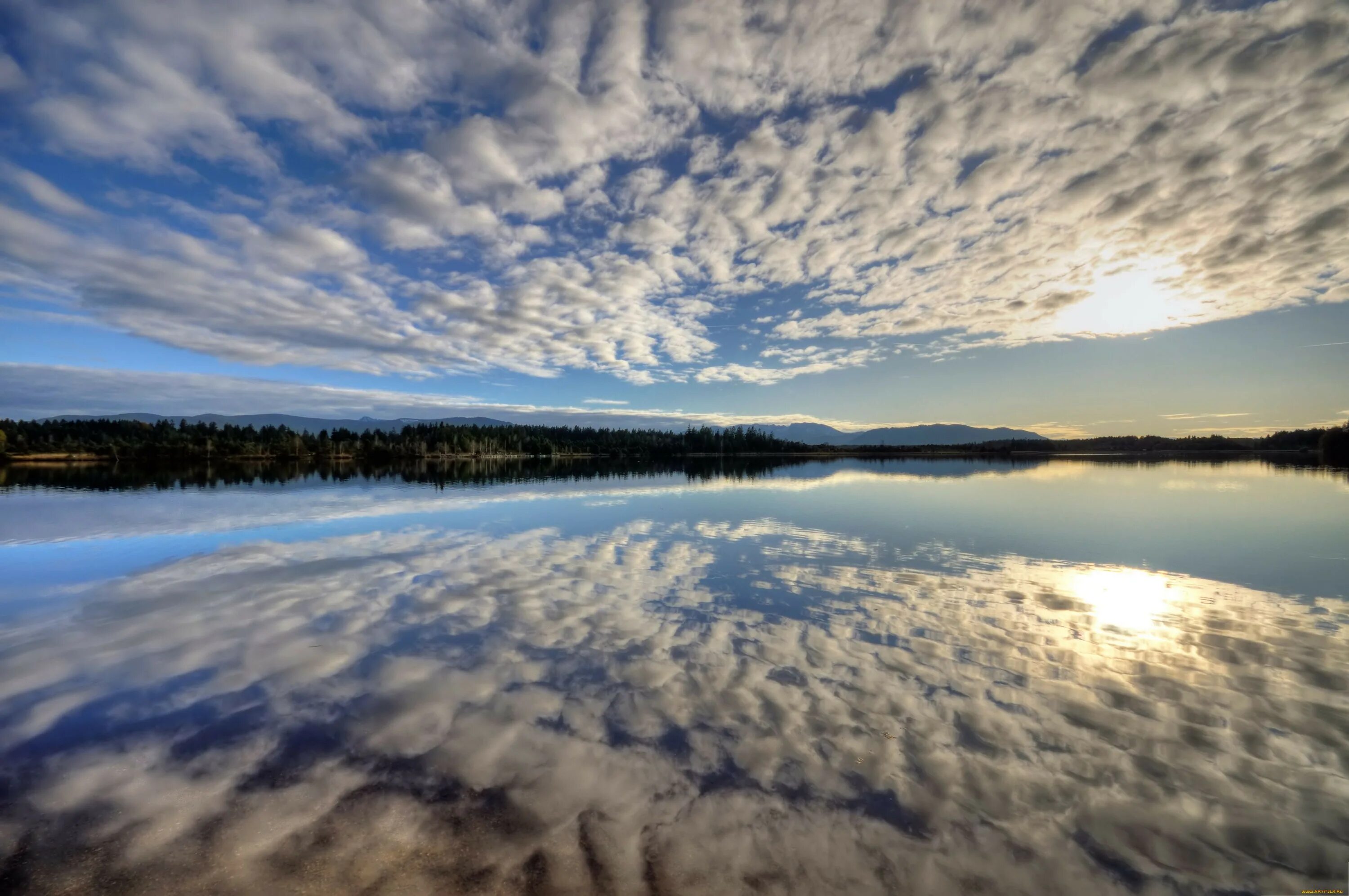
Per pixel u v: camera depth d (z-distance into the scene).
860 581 11.78
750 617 9.41
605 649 7.97
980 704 6.24
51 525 20.91
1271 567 12.72
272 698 6.45
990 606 9.95
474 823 4.35
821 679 6.94
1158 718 5.90
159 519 22.19
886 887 3.79
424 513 23.92
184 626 8.97
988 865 3.96
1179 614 9.39
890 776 4.95
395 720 5.91
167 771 4.99
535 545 16.02
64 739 5.54
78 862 3.91
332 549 15.46
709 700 6.40
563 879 3.81
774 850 4.09
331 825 4.31
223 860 3.95
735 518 21.67
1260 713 5.96
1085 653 7.71
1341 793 4.65
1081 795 4.68
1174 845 4.11
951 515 22.02
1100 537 16.72
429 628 8.88
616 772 5.00
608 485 41.50
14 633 8.62
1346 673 6.97
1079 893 3.74
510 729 5.74
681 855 4.04
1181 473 50.44
